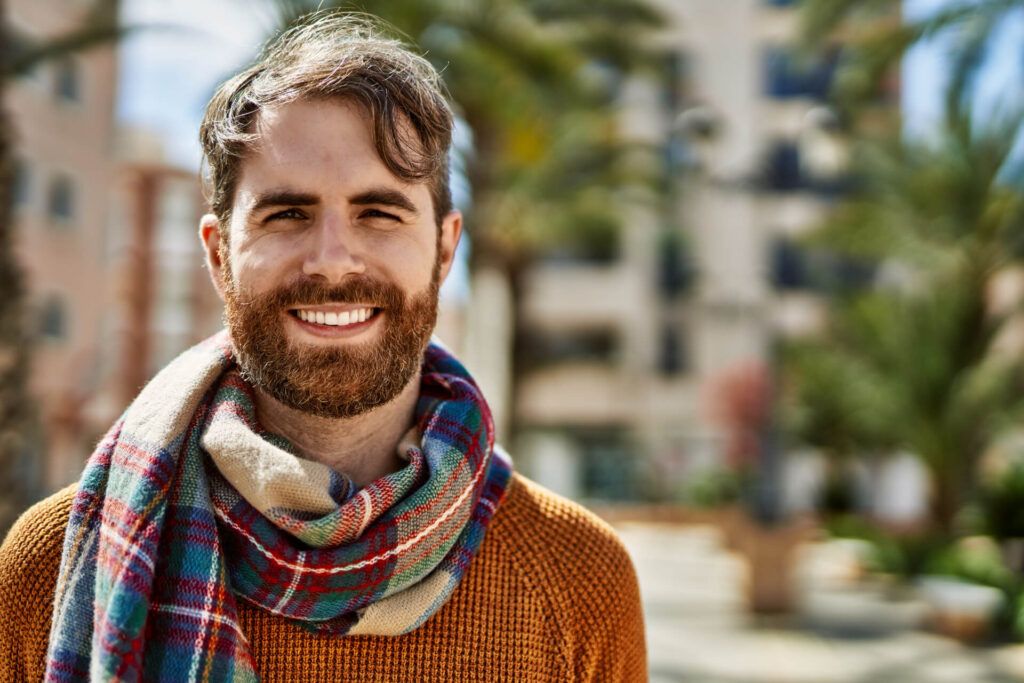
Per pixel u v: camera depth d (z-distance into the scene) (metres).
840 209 16.77
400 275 1.41
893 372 15.96
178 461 1.41
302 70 1.41
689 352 30.94
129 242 33.97
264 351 1.39
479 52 10.59
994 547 13.68
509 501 1.57
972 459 15.52
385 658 1.42
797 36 10.52
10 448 5.55
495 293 23.27
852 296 19.17
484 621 1.47
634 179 17.73
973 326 15.15
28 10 19.23
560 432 31.17
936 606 9.72
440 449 1.45
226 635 1.32
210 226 1.54
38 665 1.43
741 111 30.50
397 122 1.43
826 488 24.56
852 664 8.27
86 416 23.70
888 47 9.87
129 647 1.27
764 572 10.78
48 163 23.25
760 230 30.08
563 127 15.19
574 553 1.55
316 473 1.38
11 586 1.46
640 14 12.34
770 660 8.37
